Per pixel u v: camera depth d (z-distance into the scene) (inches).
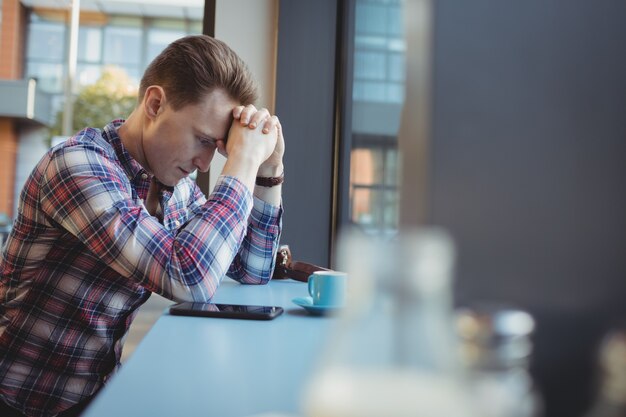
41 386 43.4
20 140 117.6
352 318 8.8
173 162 48.0
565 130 14.6
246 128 47.9
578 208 14.5
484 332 9.0
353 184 85.8
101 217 41.3
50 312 43.3
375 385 8.4
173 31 118.9
